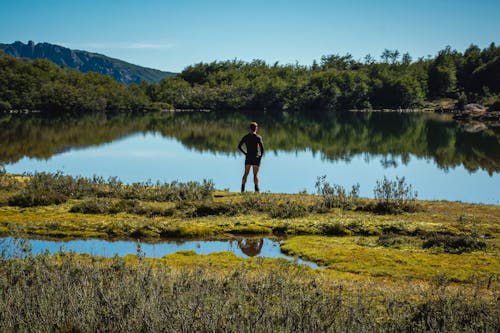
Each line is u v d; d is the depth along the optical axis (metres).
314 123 87.75
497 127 74.94
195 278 8.39
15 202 16.30
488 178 29.89
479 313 7.34
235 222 14.42
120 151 43.19
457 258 11.16
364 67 184.62
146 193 17.84
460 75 172.12
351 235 13.59
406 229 13.59
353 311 7.27
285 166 34.75
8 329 6.67
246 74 180.38
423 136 60.44
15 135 57.12
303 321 6.88
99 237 13.32
